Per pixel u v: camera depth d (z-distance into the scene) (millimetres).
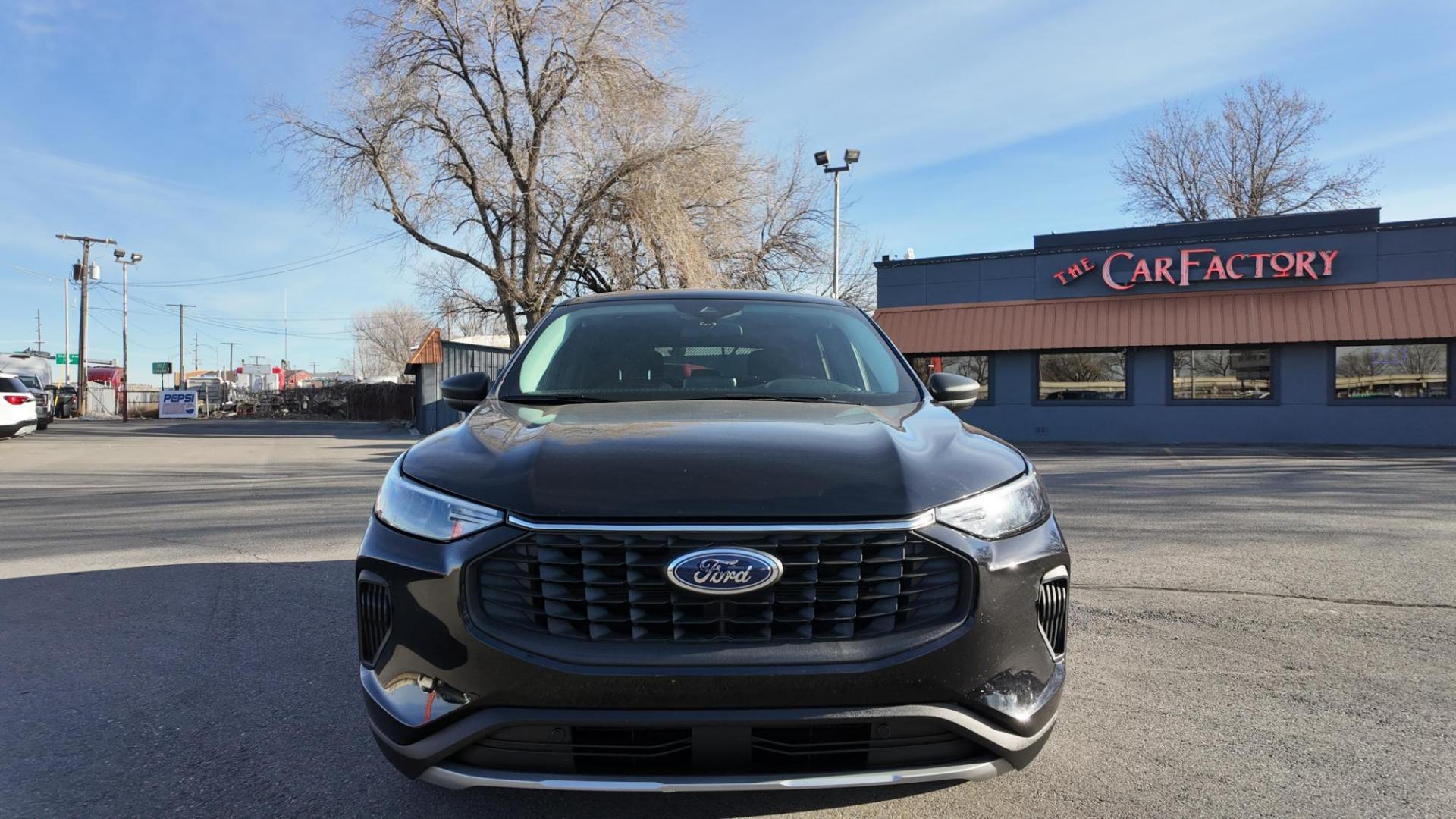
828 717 2068
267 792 2762
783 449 2361
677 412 2834
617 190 24875
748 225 28359
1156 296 21016
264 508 9000
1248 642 4266
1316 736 3182
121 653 4148
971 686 2160
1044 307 21938
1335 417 19688
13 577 5766
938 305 23125
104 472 13789
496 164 25469
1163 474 12219
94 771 2920
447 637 2156
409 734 2191
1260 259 19984
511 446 2490
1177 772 2900
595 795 2736
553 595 2111
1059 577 2432
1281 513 8234
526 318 26906
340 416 44156
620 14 25203
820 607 2133
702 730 2057
